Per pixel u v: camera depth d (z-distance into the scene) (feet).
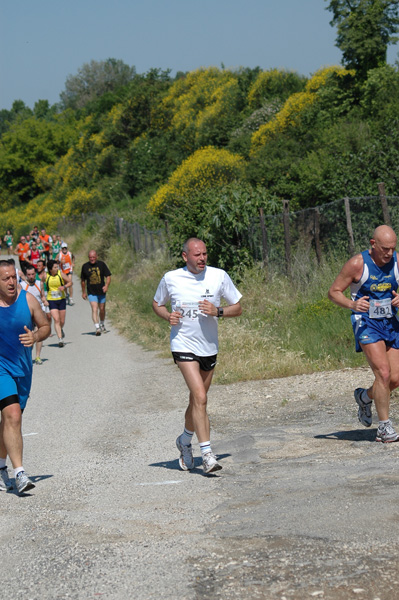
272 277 69.05
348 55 124.26
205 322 27.12
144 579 16.84
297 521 19.48
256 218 76.48
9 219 295.07
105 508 23.41
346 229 62.54
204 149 144.15
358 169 85.25
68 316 97.60
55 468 30.68
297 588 15.40
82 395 49.24
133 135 234.99
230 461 28.60
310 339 51.65
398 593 14.78
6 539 21.09
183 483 25.85
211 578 16.42
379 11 120.06
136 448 33.32
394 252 27.61
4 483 27.48
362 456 26.30
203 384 27.22
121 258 132.36
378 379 27.73
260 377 46.93
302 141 120.06
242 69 232.12
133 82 240.94
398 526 18.15
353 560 16.49
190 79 238.48
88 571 17.76
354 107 119.24
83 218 204.64
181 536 19.67
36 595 16.62
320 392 40.60
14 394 26.35
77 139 339.36
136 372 56.29
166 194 135.85
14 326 26.37
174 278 27.14
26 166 341.82
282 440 30.83
